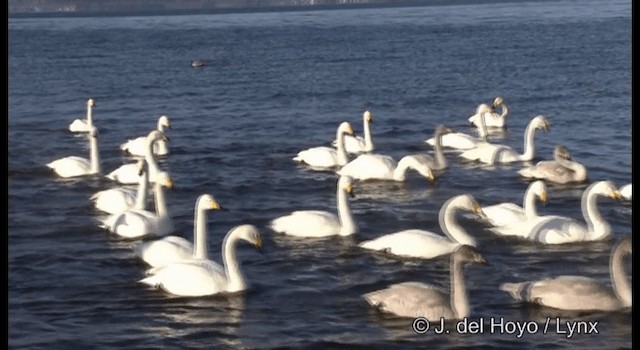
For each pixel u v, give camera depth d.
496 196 38.56
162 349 24.89
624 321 25.83
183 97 72.06
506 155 44.28
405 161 40.47
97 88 78.75
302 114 61.53
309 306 27.16
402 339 25.14
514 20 143.00
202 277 27.86
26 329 26.00
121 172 41.41
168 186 33.50
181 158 46.75
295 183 41.12
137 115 63.41
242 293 27.92
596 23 128.12
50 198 39.03
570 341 24.83
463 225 33.31
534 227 31.86
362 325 25.89
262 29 143.25
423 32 126.62
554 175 40.34
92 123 56.06
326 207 37.41
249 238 28.05
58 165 43.09
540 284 26.80
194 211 36.72
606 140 50.09
